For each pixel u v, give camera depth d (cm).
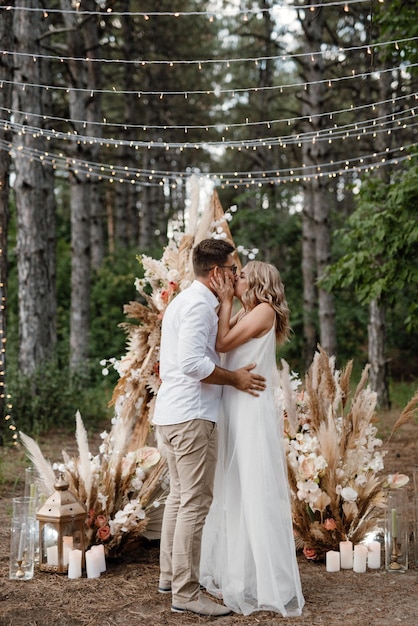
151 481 476
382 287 859
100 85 1509
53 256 1434
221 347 393
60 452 877
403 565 444
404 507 448
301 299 1866
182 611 373
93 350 1708
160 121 2417
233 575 385
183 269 509
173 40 2131
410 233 817
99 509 461
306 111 1448
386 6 965
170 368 387
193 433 375
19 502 430
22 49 1009
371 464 475
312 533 460
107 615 368
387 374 1212
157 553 480
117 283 1844
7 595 397
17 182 1060
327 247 1323
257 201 2102
